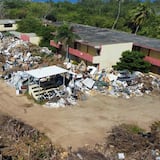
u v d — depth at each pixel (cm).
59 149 2964
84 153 2861
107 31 7050
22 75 4791
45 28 7081
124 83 4762
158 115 3959
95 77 4981
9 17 10950
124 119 3784
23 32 8194
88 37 6062
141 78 5028
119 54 5622
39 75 4381
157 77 5372
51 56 6156
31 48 6475
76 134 3356
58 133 3356
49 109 3966
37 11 11338
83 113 3894
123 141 3050
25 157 2731
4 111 3856
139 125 3628
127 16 9394
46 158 2759
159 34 8112
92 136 3325
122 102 4322
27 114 3797
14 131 3189
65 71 4625
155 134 3209
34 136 3156
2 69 5450
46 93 4303
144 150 2956
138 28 8781
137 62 5347
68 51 6059
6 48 6688
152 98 4531
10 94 4412
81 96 4375
